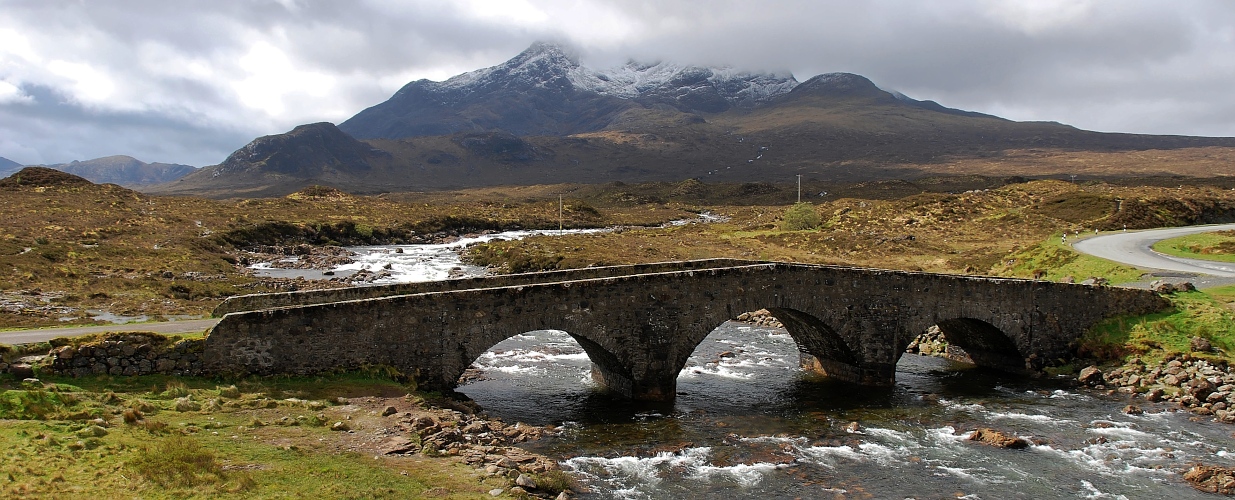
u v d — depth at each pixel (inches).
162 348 971.9
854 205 5354.3
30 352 923.4
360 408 952.9
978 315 1485.0
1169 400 1311.5
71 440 721.0
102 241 3265.3
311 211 5792.3
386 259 3754.9
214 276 2721.5
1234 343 1437.0
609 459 973.2
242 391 959.6
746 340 1899.6
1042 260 2625.5
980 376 1524.4
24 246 2812.5
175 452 712.4
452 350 1115.9
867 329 1405.0
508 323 1147.9
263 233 4411.9
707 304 1283.2
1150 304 1617.9
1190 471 949.8
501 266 3346.5
